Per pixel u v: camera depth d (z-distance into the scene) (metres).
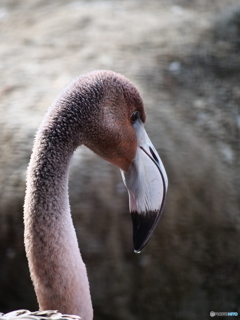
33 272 4.05
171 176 8.29
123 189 7.96
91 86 4.24
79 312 4.04
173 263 8.13
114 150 4.43
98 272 7.85
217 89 10.00
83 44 10.42
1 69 9.95
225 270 8.37
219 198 8.52
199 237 8.29
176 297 8.15
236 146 9.28
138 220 4.50
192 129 9.19
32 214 4.02
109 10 11.51
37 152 4.11
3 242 7.93
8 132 8.46
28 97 9.15
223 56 10.46
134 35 10.61
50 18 11.49
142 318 8.01
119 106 4.39
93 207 7.86
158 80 9.72
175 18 11.30
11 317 3.83
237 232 8.46
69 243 4.05
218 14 11.51
